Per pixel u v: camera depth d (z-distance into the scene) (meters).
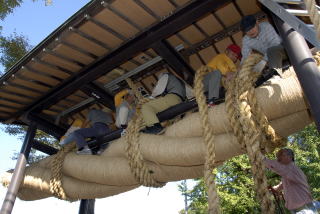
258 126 2.85
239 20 4.63
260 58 3.11
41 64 4.73
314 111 2.29
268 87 2.95
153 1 3.63
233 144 3.27
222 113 3.24
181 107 4.05
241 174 14.08
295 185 3.98
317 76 2.38
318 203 4.00
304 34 2.55
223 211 13.64
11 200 4.84
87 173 4.51
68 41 4.27
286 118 3.03
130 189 4.64
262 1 2.96
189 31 4.80
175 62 4.54
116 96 5.27
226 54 4.18
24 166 5.38
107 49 4.51
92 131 5.34
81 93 6.22
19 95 5.53
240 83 3.00
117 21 3.93
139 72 5.64
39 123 6.27
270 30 3.36
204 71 3.73
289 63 3.28
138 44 4.24
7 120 6.25
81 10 3.76
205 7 3.57
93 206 6.48
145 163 3.85
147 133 4.11
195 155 3.45
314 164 13.80
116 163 4.31
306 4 2.25
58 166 4.93
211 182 2.92
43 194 5.47
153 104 4.23
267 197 2.54
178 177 3.92
